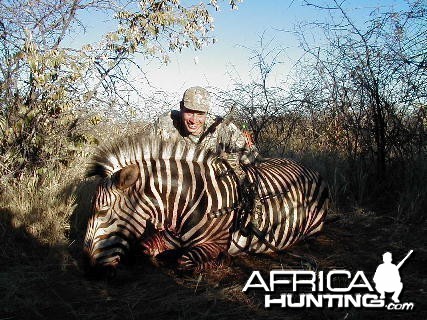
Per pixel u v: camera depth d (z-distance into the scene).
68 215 5.82
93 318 3.88
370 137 7.49
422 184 6.70
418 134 7.11
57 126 6.79
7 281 4.43
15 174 6.57
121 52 6.94
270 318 3.86
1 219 5.65
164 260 4.94
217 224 4.63
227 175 4.75
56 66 6.34
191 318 3.84
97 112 7.09
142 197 4.44
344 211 6.69
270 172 5.36
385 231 5.89
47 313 3.96
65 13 6.57
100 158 4.58
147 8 7.16
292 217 5.25
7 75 6.33
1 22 6.25
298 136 9.47
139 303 4.11
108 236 4.28
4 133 6.45
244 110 8.72
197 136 5.57
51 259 4.99
